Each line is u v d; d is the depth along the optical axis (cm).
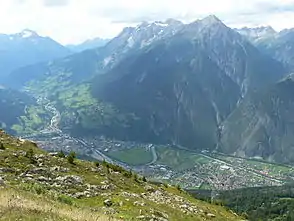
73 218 3419
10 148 7788
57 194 5294
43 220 3111
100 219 3666
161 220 5756
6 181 5472
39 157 7550
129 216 5341
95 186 6819
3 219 2944
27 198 4031
